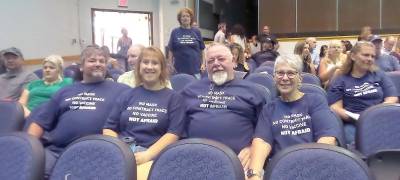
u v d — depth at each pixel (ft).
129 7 30.01
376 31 28.84
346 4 29.63
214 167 5.19
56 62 11.44
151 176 5.34
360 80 10.09
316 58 19.76
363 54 9.83
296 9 31.07
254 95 8.30
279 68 7.33
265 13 32.09
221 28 25.22
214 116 8.16
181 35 17.61
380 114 7.58
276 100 7.57
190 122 8.37
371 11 28.96
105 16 29.12
